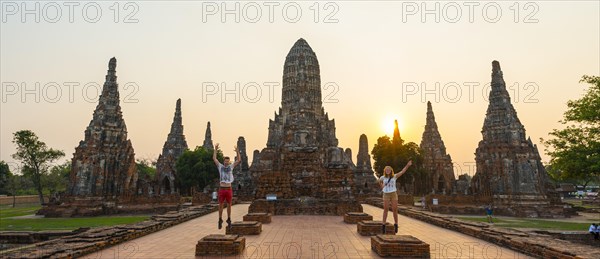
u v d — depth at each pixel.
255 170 98.06
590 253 13.26
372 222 20.38
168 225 23.73
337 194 38.06
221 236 14.98
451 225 23.02
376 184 93.62
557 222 46.44
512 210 56.22
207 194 65.62
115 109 64.94
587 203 87.19
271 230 21.77
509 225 41.50
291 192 37.12
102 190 59.41
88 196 57.44
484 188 61.81
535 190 57.03
